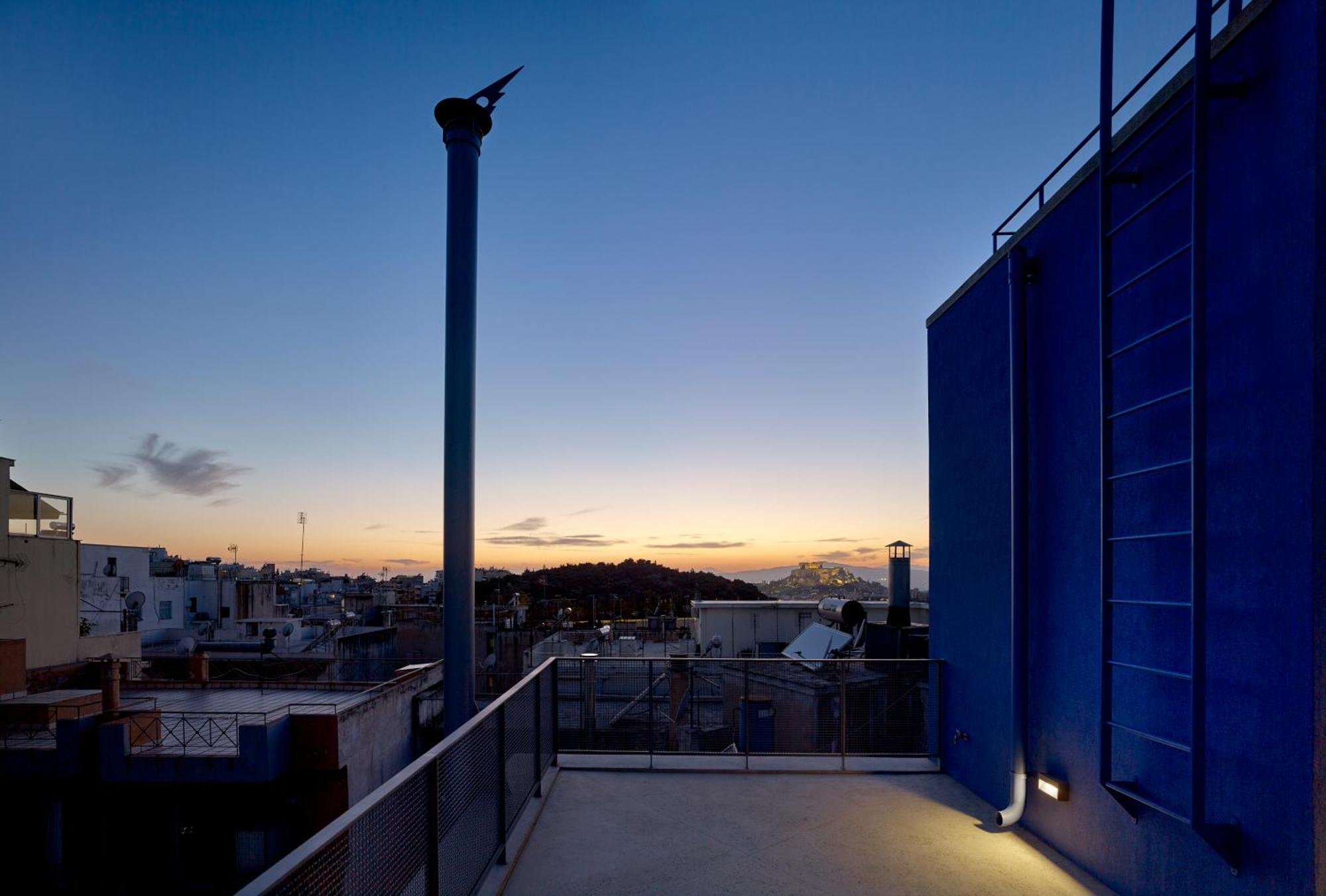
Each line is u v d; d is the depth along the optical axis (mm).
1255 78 2600
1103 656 3283
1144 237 3307
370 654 34031
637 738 6895
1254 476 2549
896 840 4090
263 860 13945
